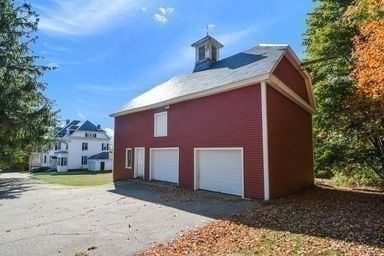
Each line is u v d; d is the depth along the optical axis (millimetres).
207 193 12055
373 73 7637
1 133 19484
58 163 45969
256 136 10781
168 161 15172
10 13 19547
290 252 5004
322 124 14727
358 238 5559
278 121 11781
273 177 10828
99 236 6406
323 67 15352
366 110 11203
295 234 6047
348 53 13633
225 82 11984
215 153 12469
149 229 6906
